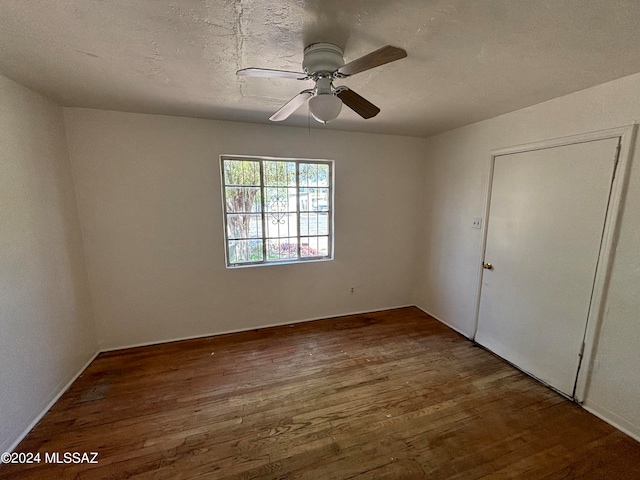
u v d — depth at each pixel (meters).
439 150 3.40
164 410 1.99
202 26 1.24
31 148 1.96
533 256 2.34
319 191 3.39
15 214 1.79
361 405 2.05
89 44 1.38
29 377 1.84
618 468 1.56
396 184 3.62
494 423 1.88
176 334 2.97
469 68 1.65
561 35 1.29
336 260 3.50
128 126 2.55
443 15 1.16
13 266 1.76
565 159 2.06
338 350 2.81
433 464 1.59
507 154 2.52
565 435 1.78
